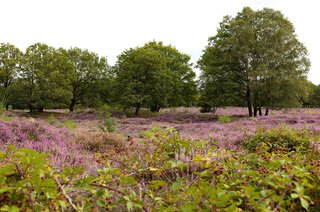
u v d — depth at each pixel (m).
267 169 3.17
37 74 40.56
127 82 36.03
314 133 9.46
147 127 20.73
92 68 47.91
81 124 22.75
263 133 7.88
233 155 4.54
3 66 41.03
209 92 31.52
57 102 42.53
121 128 20.34
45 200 2.53
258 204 2.28
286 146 6.68
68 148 7.25
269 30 29.72
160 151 4.45
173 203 2.65
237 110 44.59
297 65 29.39
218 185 2.84
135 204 2.46
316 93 64.00
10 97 42.00
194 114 32.44
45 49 43.66
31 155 2.25
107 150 7.87
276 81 28.08
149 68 35.97
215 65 31.80
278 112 38.31
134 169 3.95
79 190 2.96
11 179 2.48
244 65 30.50
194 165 3.87
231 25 30.30
